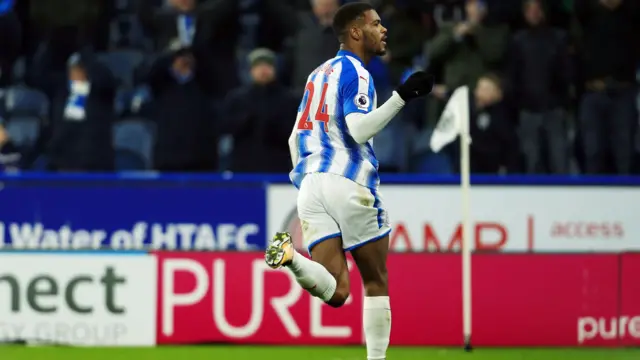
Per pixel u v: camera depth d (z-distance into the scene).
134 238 32.25
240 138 33.69
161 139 34.19
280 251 16.12
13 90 38.47
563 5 38.50
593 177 32.22
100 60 35.09
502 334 26.77
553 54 35.72
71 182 32.19
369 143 17.95
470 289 26.64
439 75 35.75
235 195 32.31
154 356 24.56
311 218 17.64
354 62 17.69
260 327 26.52
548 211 32.12
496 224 32.06
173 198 32.31
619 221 32.28
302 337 26.52
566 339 26.91
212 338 26.52
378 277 17.94
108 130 35.03
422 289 26.77
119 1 40.47
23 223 32.12
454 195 32.16
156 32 37.94
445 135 25.81
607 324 27.00
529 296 26.89
